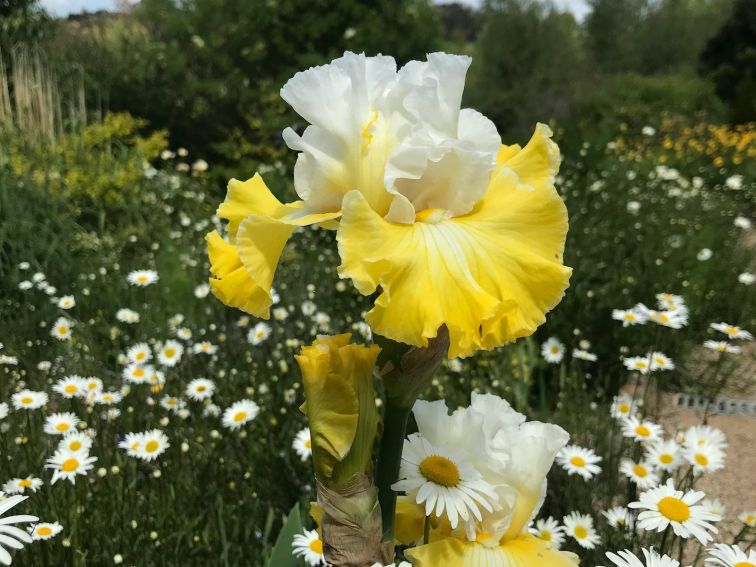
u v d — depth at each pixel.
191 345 5.18
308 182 1.62
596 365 5.57
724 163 14.00
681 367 5.69
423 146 1.55
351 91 1.60
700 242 7.72
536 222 1.52
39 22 13.26
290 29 13.34
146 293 6.23
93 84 13.02
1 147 9.16
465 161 1.58
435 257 1.45
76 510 3.11
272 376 4.48
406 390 1.52
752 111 19.89
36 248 6.85
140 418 4.23
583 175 11.59
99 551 3.11
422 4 14.65
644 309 4.62
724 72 26.47
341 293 6.21
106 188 8.73
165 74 13.48
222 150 12.30
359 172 1.59
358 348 1.48
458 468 1.72
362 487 1.51
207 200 10.52
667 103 22.33
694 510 2.34
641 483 3.14
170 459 3.69
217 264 1.68
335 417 1.47
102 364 5.18
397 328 1.37
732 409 5.38
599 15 43.78
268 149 12.09
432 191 1.61
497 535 1.73
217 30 13.62
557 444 1.76
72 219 8.06
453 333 1.38
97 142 10.61
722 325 5.05
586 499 3.66
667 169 11.57
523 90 21.61
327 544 1.53
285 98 1.60
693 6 43.09
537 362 5.05
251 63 13.51
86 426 3.86
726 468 4.59
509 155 1.85
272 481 3.76
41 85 10.65
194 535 3.29
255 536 3.30
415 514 1.85
